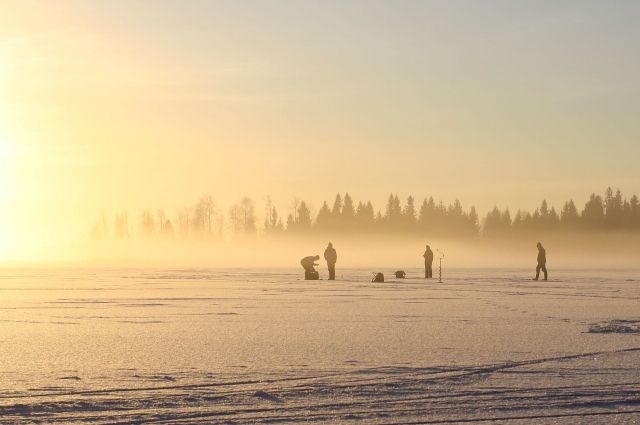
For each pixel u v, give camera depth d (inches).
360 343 777.6
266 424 458.3
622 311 1178.6
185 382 565.6
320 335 849.5
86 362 653.9
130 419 466.6
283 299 1459.2
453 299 1467.8
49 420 463.8
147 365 637.3
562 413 484.7
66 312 1152.8
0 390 537.3
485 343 778.2
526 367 631.2
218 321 1013.8
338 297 1524.4
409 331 890.7
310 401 511.5
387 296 1558.8
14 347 748.0
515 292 1718.8
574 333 869.8
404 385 560.1
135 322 1000.9
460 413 484.4
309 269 2449.6
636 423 461.1
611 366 638.5
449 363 649.0
